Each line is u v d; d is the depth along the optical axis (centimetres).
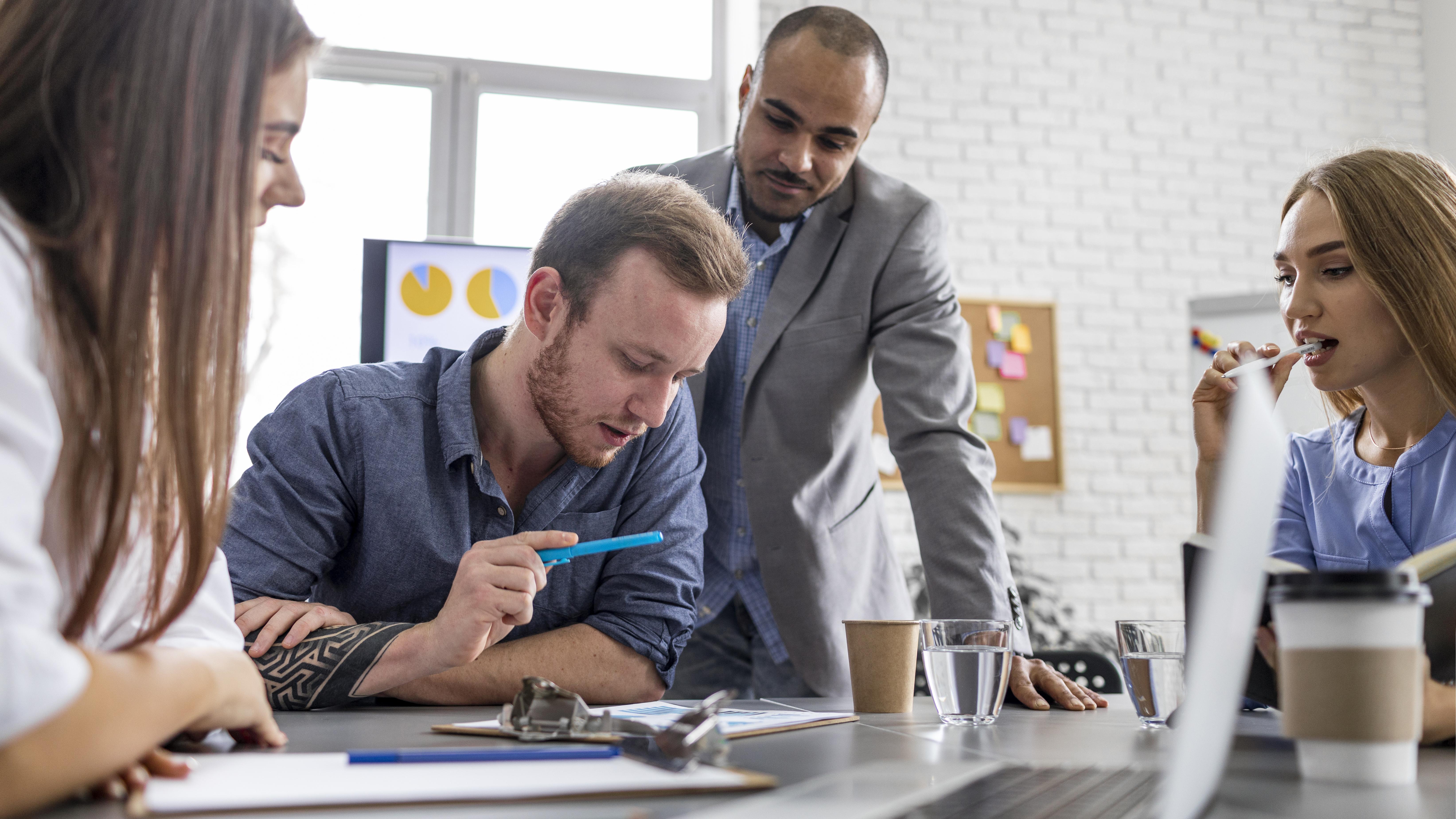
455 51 399
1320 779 62
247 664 72
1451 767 68
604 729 79
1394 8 459
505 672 122
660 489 142
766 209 174
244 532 124
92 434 63
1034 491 419
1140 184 440
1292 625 63
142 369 63
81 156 62
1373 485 140
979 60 433
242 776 60
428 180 388
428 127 391
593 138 405
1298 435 155
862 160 188
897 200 183
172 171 64
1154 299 437
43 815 51
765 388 174
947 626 99
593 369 125
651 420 126
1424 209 133
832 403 175
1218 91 449
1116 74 443
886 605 192
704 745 65
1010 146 432
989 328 424
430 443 133
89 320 62
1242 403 46
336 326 368
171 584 79
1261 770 66
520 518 137
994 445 420
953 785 61
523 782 58
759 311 180
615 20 412
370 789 55
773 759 73
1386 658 60
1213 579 45
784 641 176
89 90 63
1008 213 430
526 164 399
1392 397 139
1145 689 94
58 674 48
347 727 93
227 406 69
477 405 137
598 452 130
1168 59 447
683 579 138
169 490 71
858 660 110
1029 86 436
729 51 414
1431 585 75
